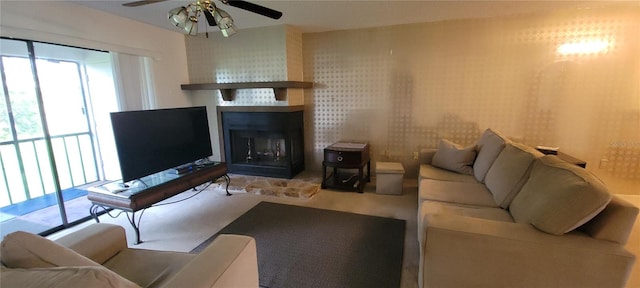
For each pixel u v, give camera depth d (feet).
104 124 13.50
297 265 6.94
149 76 11.96
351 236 8.31
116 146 8.30
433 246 5.17
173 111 10.09
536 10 10.48
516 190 6.75
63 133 12.93
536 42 10.83
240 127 14.03
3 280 2.42
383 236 8.28
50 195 12.27
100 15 10.00
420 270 5.69
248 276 4.25
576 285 4.57
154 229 8.97
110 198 8.16
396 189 11.62
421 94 12.59
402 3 9.59
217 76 14.01
